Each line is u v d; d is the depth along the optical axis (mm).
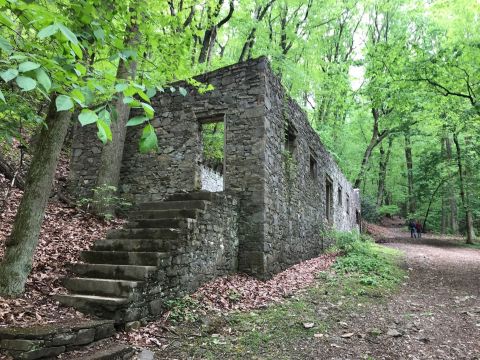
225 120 7848
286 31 17484
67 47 2180
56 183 8961
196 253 5730
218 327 4512
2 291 4020
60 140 4379
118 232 5797
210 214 6301
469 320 5258
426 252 14016
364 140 27562
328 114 23266
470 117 10320
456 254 13820
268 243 7383
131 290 4215
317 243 11648
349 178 26797
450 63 9125
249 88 7758
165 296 4828
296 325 4703
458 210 25078
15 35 2287
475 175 18766
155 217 6223
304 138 10781
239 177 7508
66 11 2771
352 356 3826
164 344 3904
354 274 7887
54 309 4074
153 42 4477
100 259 5184
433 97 10438
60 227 6570
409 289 7309
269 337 4266
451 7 11023
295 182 9570
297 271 8188
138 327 4184
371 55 10305
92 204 7926
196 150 8109
